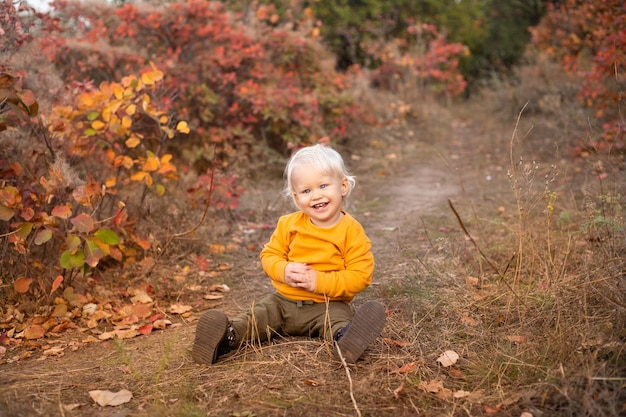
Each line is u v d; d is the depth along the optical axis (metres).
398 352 3.00
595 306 3.14
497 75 16.05
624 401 2.34
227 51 7.59
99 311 3.68
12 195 3.46
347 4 15.48
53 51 6.02
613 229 3.73
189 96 7.06
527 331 3.08
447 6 16.45
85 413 2.49
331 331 2.98
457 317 3.38
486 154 8.84
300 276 3.01
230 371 2.85
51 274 3.91
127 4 7.25
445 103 13.93
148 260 4.31
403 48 14.94
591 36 8.72
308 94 8.12
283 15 11.96
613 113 7.20
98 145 4.95
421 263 4.21
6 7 4.45
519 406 2.45
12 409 2.49
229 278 4.45
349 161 8.48
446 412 2.45
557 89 9.88
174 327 3.56
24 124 4.00
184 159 7.11
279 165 7.65
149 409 2.51
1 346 3.24
